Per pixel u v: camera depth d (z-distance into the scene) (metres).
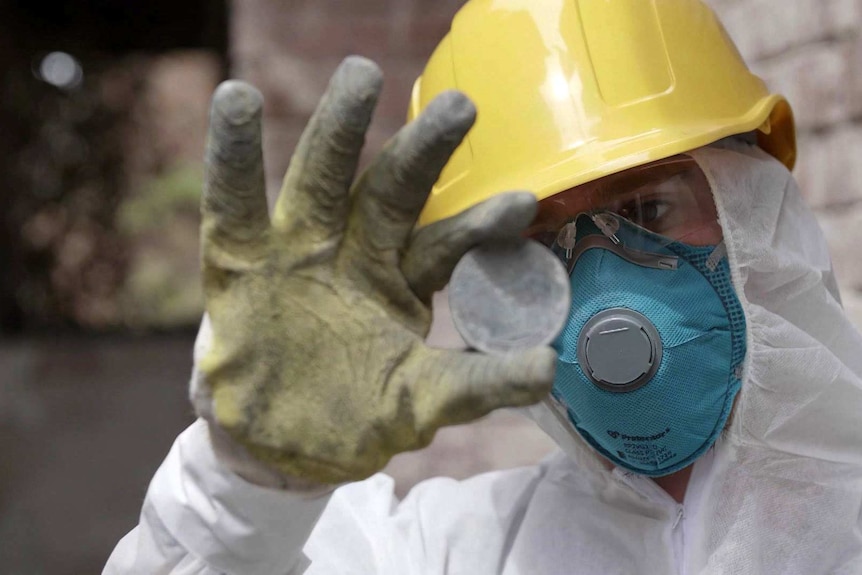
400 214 0.83
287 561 0.96
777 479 1.17
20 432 4.54
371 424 0.82
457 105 0.80
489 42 1.23
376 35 2.54
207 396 0.83
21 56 6.11
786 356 1.13
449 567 1.27
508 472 1.39
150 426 4.54
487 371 0.78
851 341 1.23
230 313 0.81
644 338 1.13
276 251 0.82
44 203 6.46
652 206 1.18
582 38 1.19
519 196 0.82
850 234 1.98
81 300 6.71
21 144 6.19
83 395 4.75
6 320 5.94
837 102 2.01
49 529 4.10
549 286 0.82
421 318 0.85
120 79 6.89
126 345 5.29
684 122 1.17
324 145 0.81
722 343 1.15
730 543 1.15
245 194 0.80
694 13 1.27
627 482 1.22
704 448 1.17
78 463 4.38
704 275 1.16
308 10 2.54
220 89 0.78
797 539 1.15
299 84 2.53
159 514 0.97
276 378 0.81
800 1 2.08
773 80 2.17
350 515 1.28
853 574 1.14
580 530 1.25
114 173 6.83
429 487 1.38
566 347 1.17
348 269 0.84
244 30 2.54
